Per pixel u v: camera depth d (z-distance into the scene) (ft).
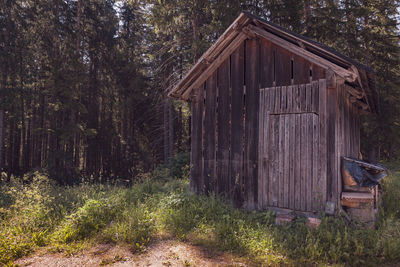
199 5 46.83
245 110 24.88
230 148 25.43
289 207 21.79
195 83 27.73
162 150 75.77
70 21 68.44
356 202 19.89
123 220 19.52
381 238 15.72
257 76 24.44
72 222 18.70
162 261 14.49
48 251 15.92
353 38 52.75
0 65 59.06
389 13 59.41
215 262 14.37
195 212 20.99
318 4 52.37
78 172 63.10
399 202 26.13
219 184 25.77
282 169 22.45
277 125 23.09
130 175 77.25
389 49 58.03
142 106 81.82
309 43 20.94
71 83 59.82
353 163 20.85
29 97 61.41
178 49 52.75
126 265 14.14
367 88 24.18
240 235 17.24
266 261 14.30
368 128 53.47
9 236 16.66
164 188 29.19
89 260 14.74
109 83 86.89
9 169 72.84
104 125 85.30
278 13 50.88
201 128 27.40
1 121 58.65
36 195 22.48
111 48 83.05
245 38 25.08
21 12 65.05
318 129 21.06
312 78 21.67
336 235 16.29
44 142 85.10
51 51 67.67
